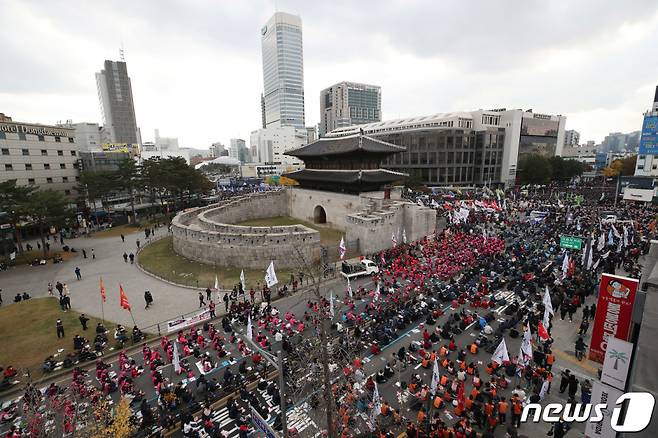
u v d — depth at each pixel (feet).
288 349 84.94
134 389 75.77
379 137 436.35
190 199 323.16
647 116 275.39
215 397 72.08
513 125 429.38
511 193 363.76
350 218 173.06
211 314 106.83
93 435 58.75
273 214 264.93
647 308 33.58
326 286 129.08
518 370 74.33
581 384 69.21
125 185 255.70
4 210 165.37
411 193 327.67
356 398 66.28
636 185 272.10
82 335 98.99
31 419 59.41
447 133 398.01
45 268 159.94
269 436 47.37
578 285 112.57
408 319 99.96
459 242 168.76
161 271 150.71
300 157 245.86
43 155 242.99
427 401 69.21
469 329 96.07
